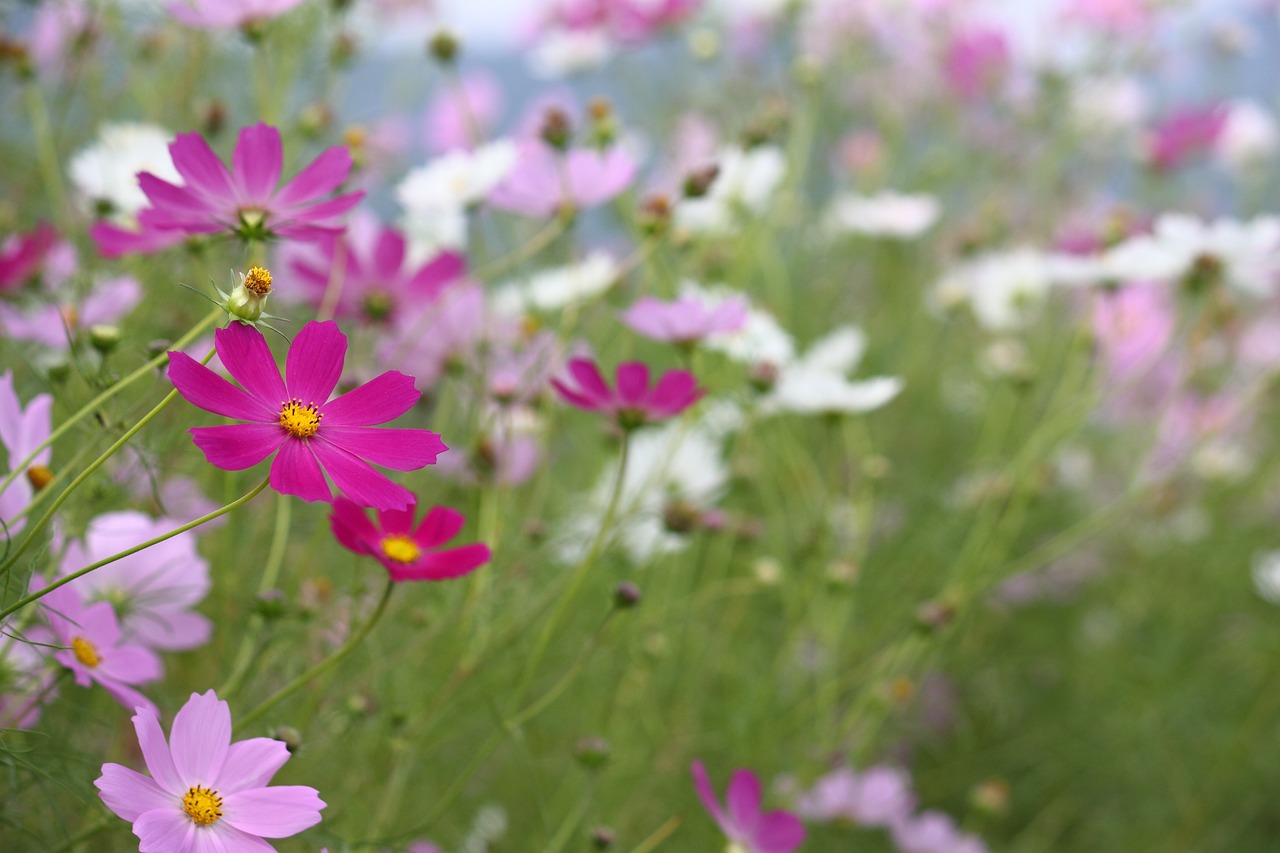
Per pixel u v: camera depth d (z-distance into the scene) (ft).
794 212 8.14
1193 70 11.62
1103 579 8.21
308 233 3.46
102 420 3.48
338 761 4.09
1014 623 7.64
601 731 4.88
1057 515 8.05
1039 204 10.57
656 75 9.49
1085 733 7.18
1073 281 5.83
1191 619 7.97
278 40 5.28
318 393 3.18
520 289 5.39
